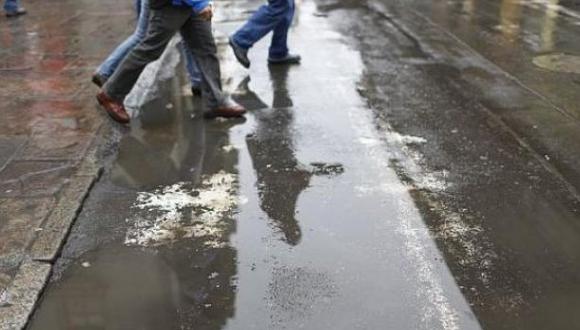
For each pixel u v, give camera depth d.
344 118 6.45
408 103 6.91
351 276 3.82
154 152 5.57
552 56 8.88
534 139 5.93
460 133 6.07
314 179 5.08
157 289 3.71
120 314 3.50
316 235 4.27
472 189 4.93
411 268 3.90
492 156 5.54
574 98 7.09
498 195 4.84
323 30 10.50
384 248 4.12
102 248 4.13
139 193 4.85
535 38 9.99
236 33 7.80
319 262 3.96
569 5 12.98
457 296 3.64
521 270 3.90
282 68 8.26
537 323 3.43
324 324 3.41
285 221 4.45
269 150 5.64
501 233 4.30
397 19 11.50
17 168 5.19
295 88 7.42
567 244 4.18
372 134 6.03
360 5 12.98
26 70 8.02
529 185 5.00
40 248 4.05
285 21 7.95
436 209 4.61
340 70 8.16
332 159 5.46
